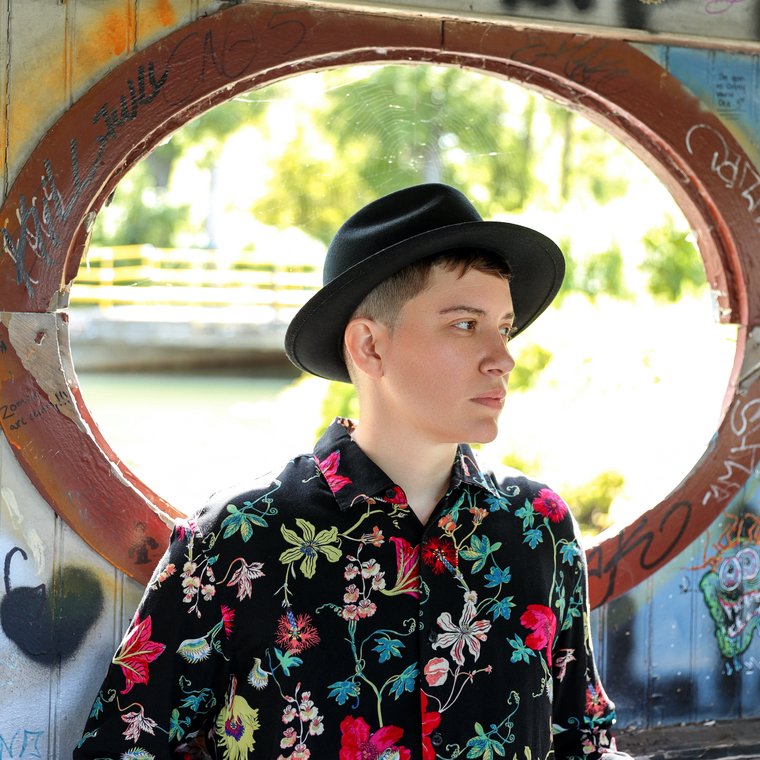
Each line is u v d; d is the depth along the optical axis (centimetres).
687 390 507
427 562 131
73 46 159
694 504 200
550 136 911
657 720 200
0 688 161
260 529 131
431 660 127
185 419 1022
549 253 142
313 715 126
